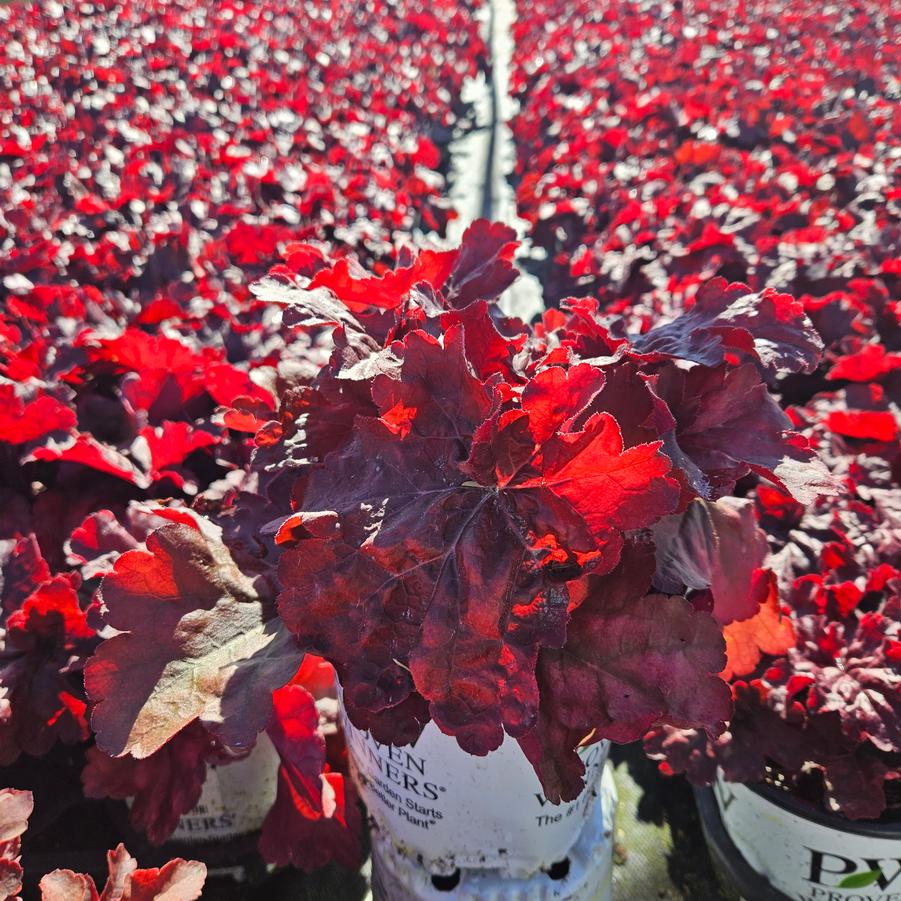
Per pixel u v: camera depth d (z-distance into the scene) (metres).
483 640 0.37
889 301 0.95
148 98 1.85
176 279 1.00
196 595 0.44
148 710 0.40
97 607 0.53
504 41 3.30
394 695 0.38
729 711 0.39
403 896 0.61
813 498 0.45
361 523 0.38
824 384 0.91
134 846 0.69
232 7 2.78
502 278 0.55
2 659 0.56
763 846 0.66
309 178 1.25
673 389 0.49
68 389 0.70
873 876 0.62
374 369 0.41
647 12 2.81
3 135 1.46
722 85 1.87
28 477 0.69
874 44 2.31
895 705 0.57
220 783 0.64
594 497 0.37
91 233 1.11
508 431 0.37
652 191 1.34
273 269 0.51
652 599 0.41
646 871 0.78
